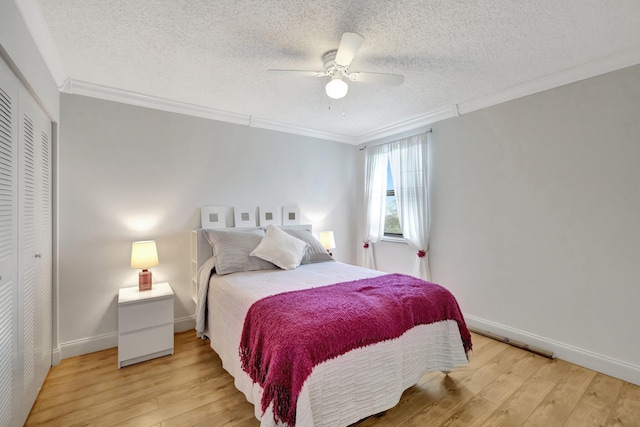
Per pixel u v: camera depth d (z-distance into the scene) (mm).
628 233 2150
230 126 3439
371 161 4266
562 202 2471
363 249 4445
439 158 3416
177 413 1799
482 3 1625
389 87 2734
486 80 2590
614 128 2205
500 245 2877
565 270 2459
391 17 1737
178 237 3084
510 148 2799
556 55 2178
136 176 2852
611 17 1745
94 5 1601
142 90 2746
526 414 1798
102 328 2664
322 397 1449
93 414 1785
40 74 1890
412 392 2020
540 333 2602
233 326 2074
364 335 1609
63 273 2486
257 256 2854
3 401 1367
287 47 2051
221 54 2133
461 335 2135
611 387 2070
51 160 2357
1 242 1368
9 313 1448
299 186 4031
